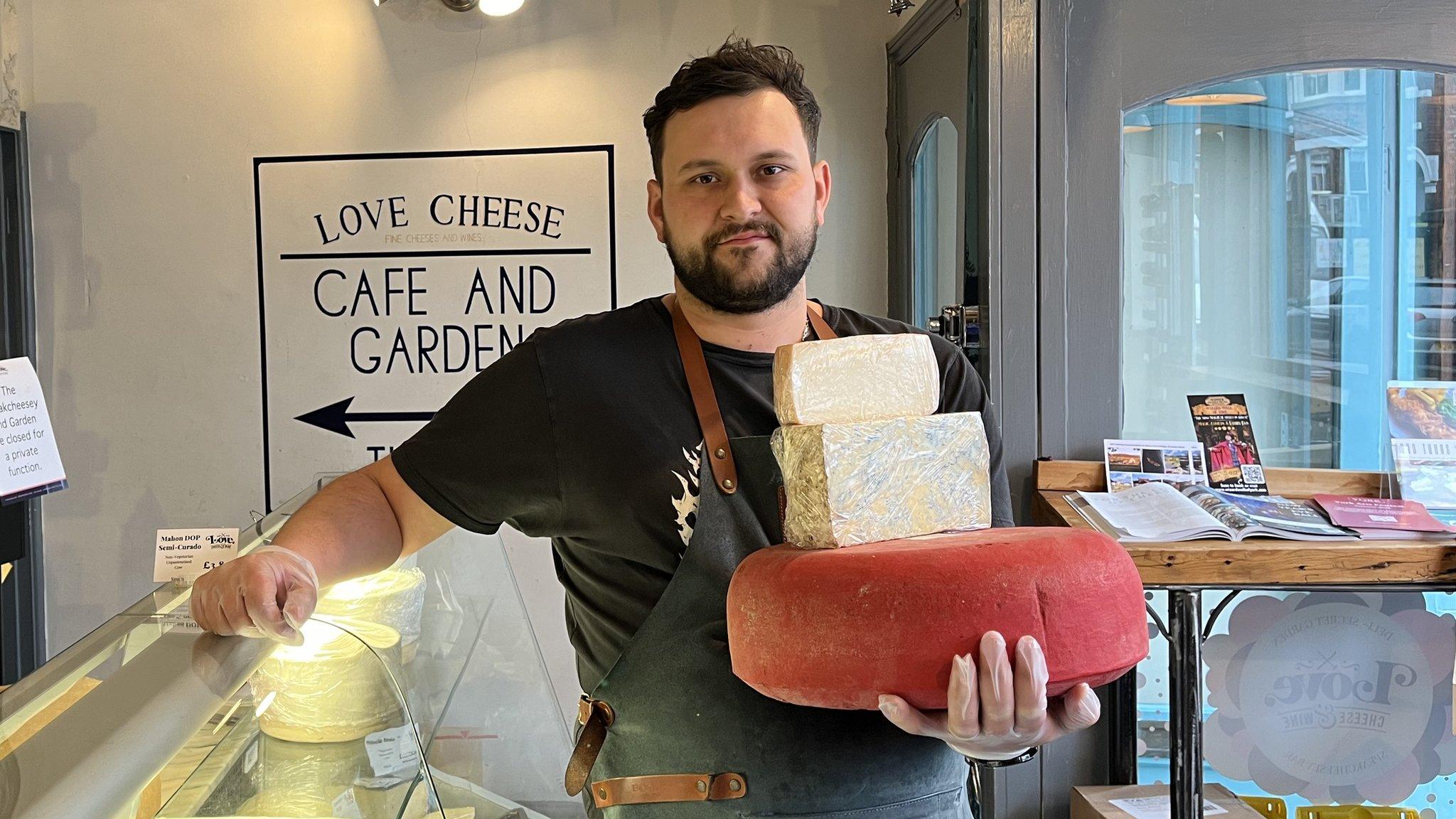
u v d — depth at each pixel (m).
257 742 1.00
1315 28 2.35
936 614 1.01
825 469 1.12
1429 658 2.32
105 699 0.81
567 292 3.18
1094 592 1.06
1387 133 2.42
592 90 3.13
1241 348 2.46
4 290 3.11
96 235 3.21
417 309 3.20
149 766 0.71
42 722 0.77
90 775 0.67
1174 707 2.02
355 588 1.49
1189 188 2.43
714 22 3.12
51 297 3.23
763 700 1.26
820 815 1.26
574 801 1.86
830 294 3.19
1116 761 2.38
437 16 3.13
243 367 3.24
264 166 3.18
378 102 3.16
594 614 1.39
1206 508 2.08
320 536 1.22
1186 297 2.45
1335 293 2.46
